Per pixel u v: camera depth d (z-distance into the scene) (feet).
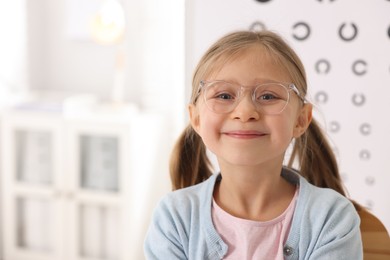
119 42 7.78
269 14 3.86
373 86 3.85
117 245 7.35
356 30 3.81
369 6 3.77
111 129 6.97
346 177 4.02
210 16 3.90
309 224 2.70
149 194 7.53
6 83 7.66
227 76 2.62
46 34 8.45
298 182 2.88
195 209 2.85
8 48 7.67
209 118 2.60
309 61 3.89
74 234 7.48
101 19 7.50
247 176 2.68
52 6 8.34
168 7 7.66
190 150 3.31
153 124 7.45
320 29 3.84
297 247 2.68
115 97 7.88
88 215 7.42
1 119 7.51
